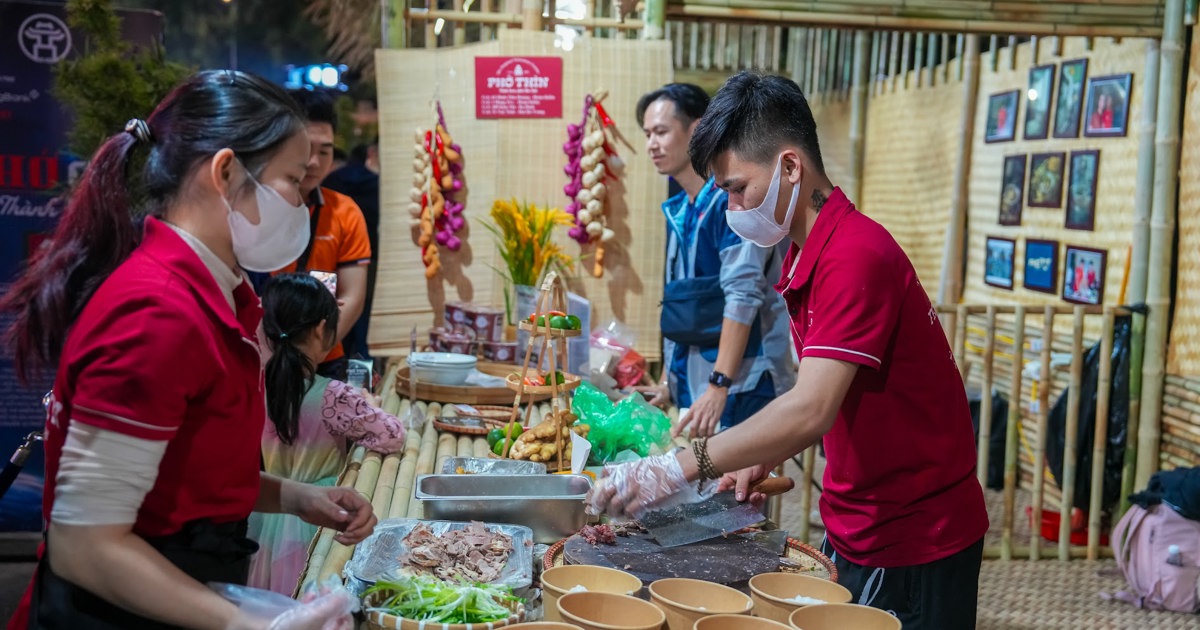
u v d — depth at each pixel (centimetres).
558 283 253
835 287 168
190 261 122
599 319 391
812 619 138
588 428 241
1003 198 580
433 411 298
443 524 185
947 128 643
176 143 125
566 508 193
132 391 112
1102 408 429
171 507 124
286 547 242
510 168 388
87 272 127
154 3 643
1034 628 369
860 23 390
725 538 183
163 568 117
